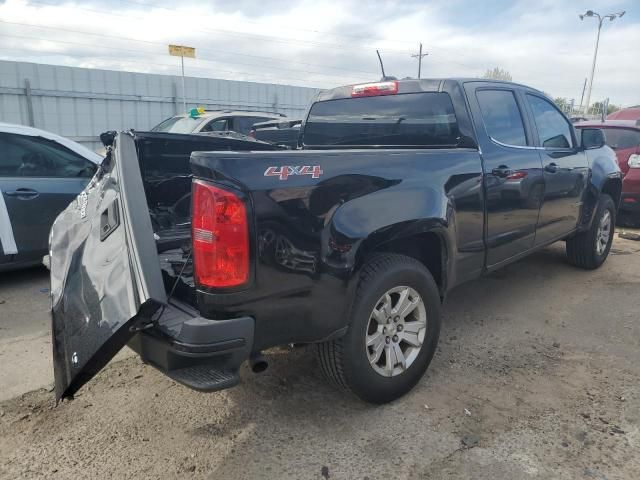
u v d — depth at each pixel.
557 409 3.11
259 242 2.41
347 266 2.71
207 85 24.97
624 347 3.94
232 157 2.38
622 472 2.57
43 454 2.72
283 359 3.74
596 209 5.60
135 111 23.14
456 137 3.80
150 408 3.14
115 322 2.28
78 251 2.89
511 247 4.18
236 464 2.66
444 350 3.91
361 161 2.86
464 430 2.92
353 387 2.97
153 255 2.38
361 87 4.38
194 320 2.36
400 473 2.58
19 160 5.16
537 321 4.46
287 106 27.95
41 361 3.71
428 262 3.53
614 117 12.44
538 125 4.60
